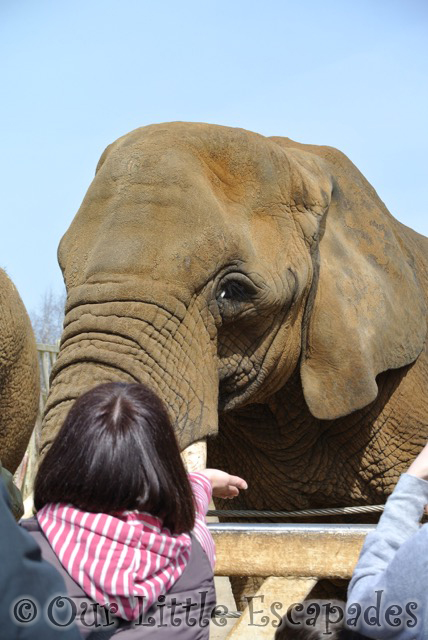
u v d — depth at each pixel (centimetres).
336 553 335
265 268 457
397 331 534
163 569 223
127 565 218
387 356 526
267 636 354
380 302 529
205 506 269
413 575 207
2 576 171
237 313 453
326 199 515
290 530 338
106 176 448
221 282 442
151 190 436
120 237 429
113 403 229
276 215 479
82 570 217
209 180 456
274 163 484
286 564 337
